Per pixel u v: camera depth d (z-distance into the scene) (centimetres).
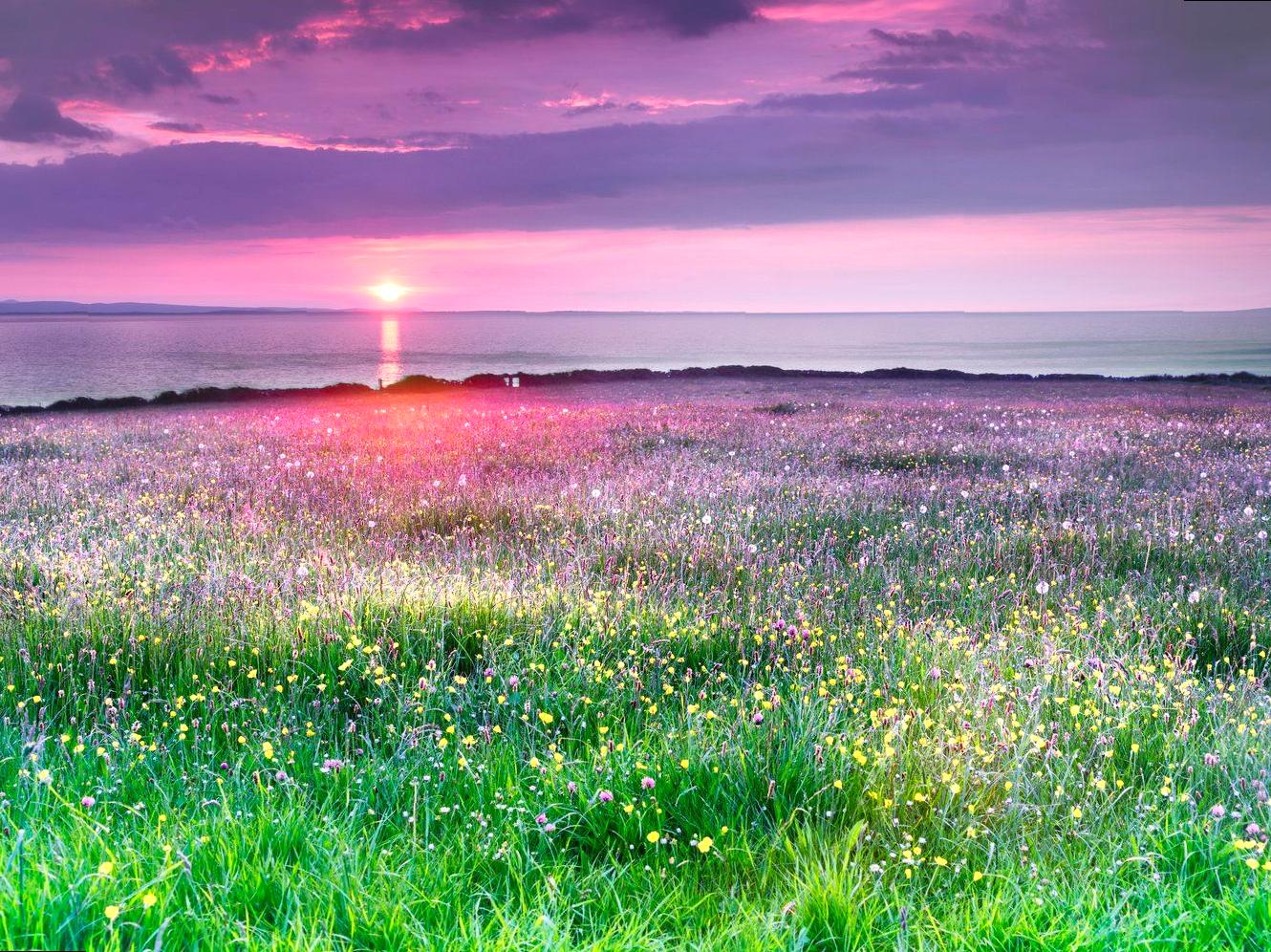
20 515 1013
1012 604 685
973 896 295
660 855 338
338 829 331
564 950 264
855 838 333
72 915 244
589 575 735
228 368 12094
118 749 413
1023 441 1688
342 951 260
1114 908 278
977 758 394
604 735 439
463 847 333
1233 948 260
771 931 271
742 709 441
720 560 809
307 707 486
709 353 17712
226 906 278
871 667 530
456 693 491
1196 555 822
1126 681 482
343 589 646
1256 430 1894
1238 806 363
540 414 2580
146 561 747
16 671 512
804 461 1478
